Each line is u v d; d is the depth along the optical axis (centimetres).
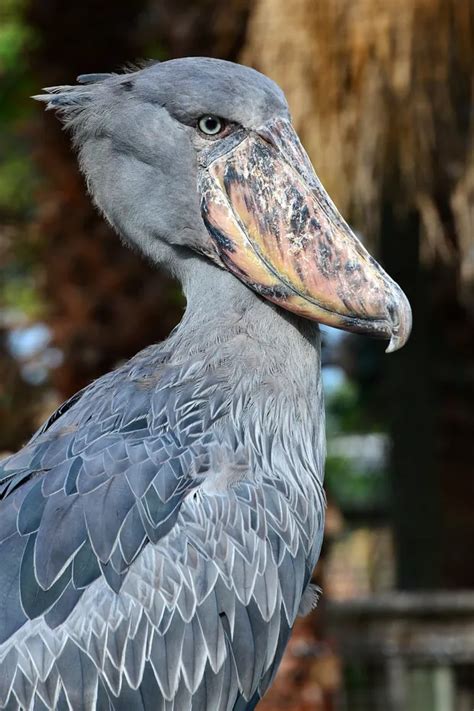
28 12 1634
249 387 772
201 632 697
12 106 2202
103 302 1516
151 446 736
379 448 2564
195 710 697
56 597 678
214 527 714
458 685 1600
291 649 1377
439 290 1994
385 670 1539
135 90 822
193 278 819
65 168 1536
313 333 809
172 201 809
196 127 805
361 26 1312
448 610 1538
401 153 1360
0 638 668
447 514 2122
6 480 738
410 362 1970
